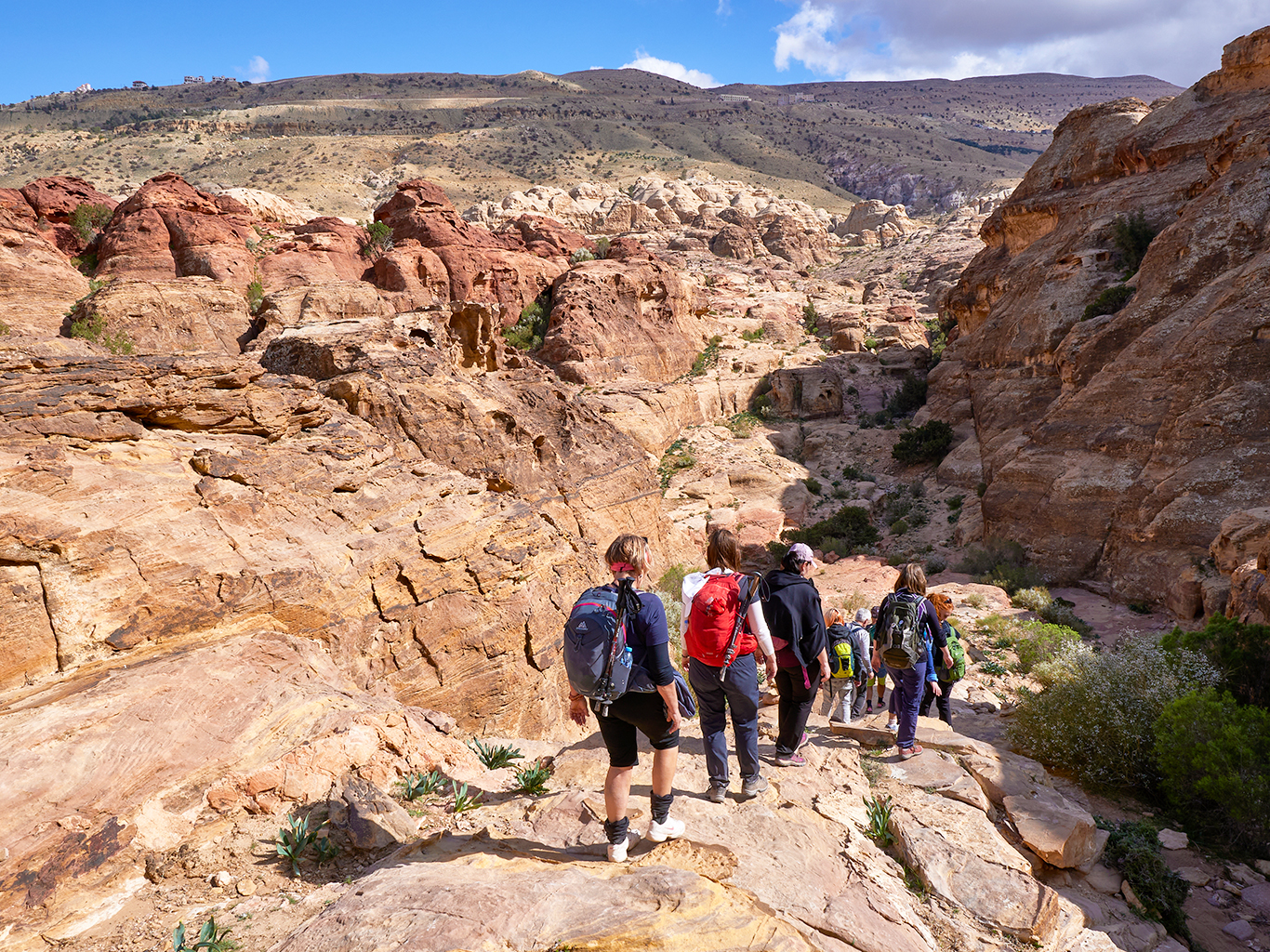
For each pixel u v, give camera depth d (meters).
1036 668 14.19
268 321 43.97
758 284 102.44
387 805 5.07
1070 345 36.62
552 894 3.78
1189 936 6.10
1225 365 27.23
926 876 5.05
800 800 5.64
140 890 4.28
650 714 4.23
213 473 9.87
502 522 13.14
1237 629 11.27
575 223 163.00
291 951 3.42
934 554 36.34
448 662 11.23
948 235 139.50
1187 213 33.34
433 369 18.97
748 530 41.78
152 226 49.12
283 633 8.01
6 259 41.56
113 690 5.82
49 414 8.76
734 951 3.59
